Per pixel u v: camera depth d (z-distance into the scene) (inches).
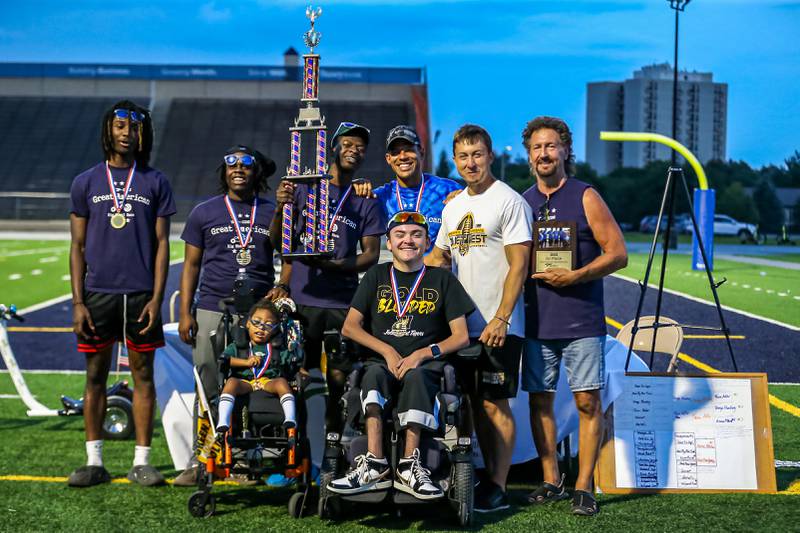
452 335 190.9
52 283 745.0
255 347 198.4
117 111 217.6
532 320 202.2
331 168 218.8
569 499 206.1
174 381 231.5
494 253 199.8
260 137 2054.6
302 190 215.8
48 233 1421.0
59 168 1940.2
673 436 214.7
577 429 233.5
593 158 7111.2
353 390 185.9
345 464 189.9
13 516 190.7
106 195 218.1
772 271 881.5
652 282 771.4
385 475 181.0
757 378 217.3
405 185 231.8
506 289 194.1
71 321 550.6
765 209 2834.6
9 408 314.7
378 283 197.2
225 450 189.5
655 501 204.1
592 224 198.7
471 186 203.6
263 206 222.2
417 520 189.0
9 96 2217.0
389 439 184.2
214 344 203.2
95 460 219.3
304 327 212.4
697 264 871.7
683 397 216.5
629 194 2753.4
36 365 408.5
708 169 2878.9
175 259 931.3
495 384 196.5
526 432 222.1
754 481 212.4
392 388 185.6
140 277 218.2
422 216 195.9
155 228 222.2
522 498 208.1
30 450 253.4
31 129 2091.5
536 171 203.9
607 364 225.6
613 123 7066.9
